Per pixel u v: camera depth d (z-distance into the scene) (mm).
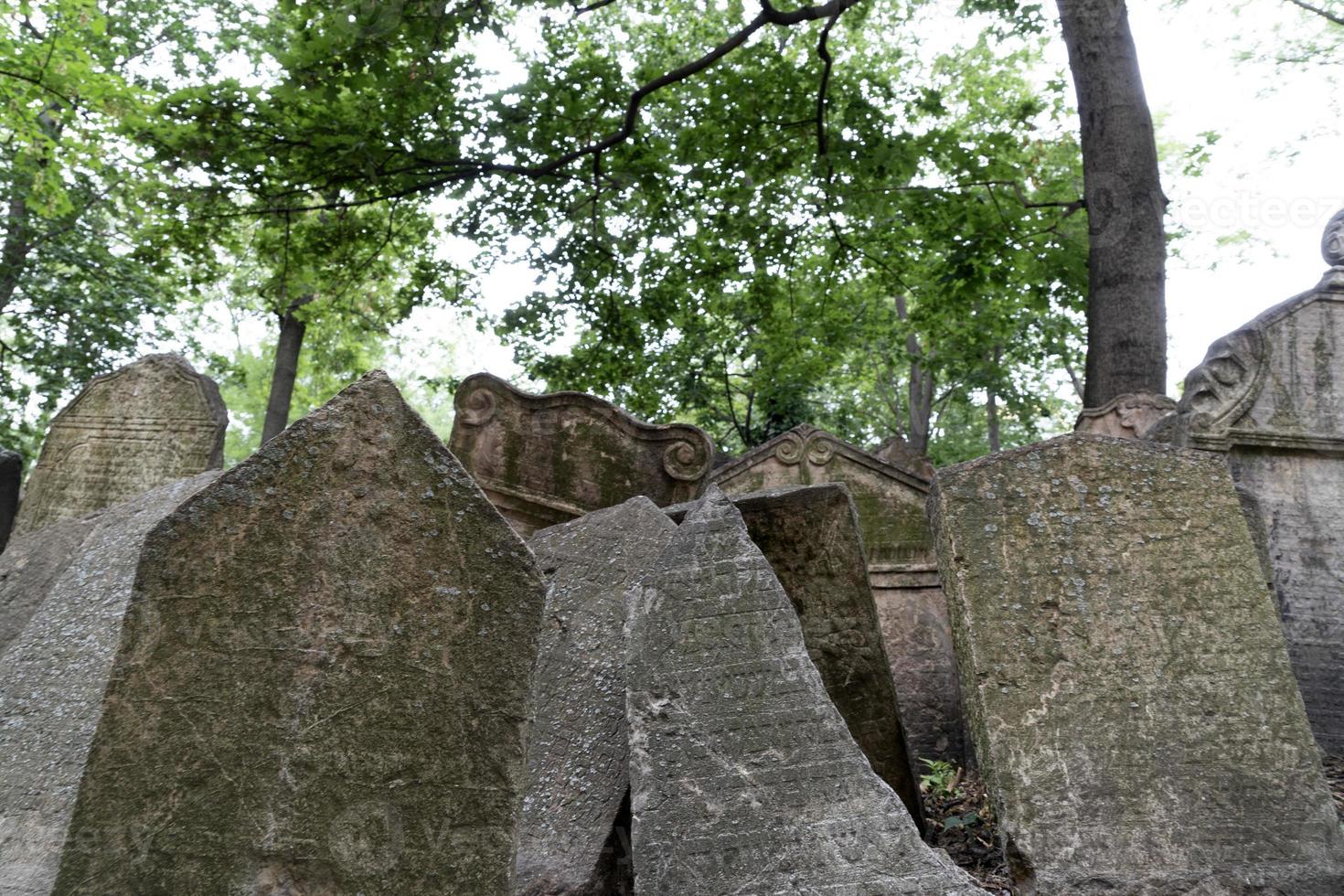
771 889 3035
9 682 3613
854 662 4590
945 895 3006
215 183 13305
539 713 3910
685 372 21938
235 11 16641
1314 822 3551
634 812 3158
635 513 4535
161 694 2730
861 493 7906
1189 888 3408
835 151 13992
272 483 2895
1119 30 11398
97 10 12844
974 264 13906
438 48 12297
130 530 3963
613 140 13773
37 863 2896
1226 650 3766
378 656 2863
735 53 14648
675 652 3412
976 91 19672
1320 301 7082
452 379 19500
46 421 18375
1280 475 6863
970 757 6391
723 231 15008
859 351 25609
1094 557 3861
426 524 2965
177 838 2678
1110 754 3598
